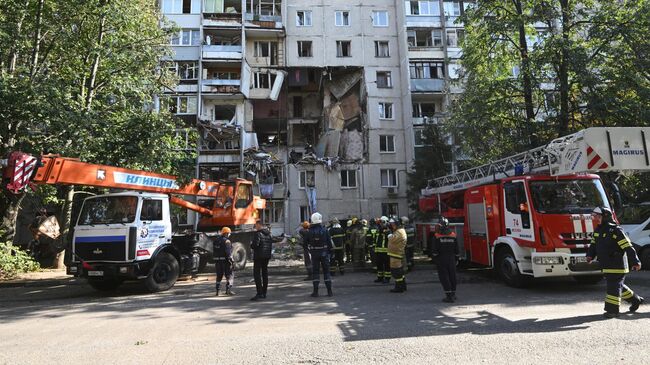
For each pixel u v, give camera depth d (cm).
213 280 1182
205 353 486
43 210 1723
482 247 1062
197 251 1147
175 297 911
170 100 1605
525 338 516
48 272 1375
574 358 436
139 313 740
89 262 935
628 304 706
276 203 2770
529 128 1441
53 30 1328
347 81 3150
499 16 1556
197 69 2825
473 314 666
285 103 3212
